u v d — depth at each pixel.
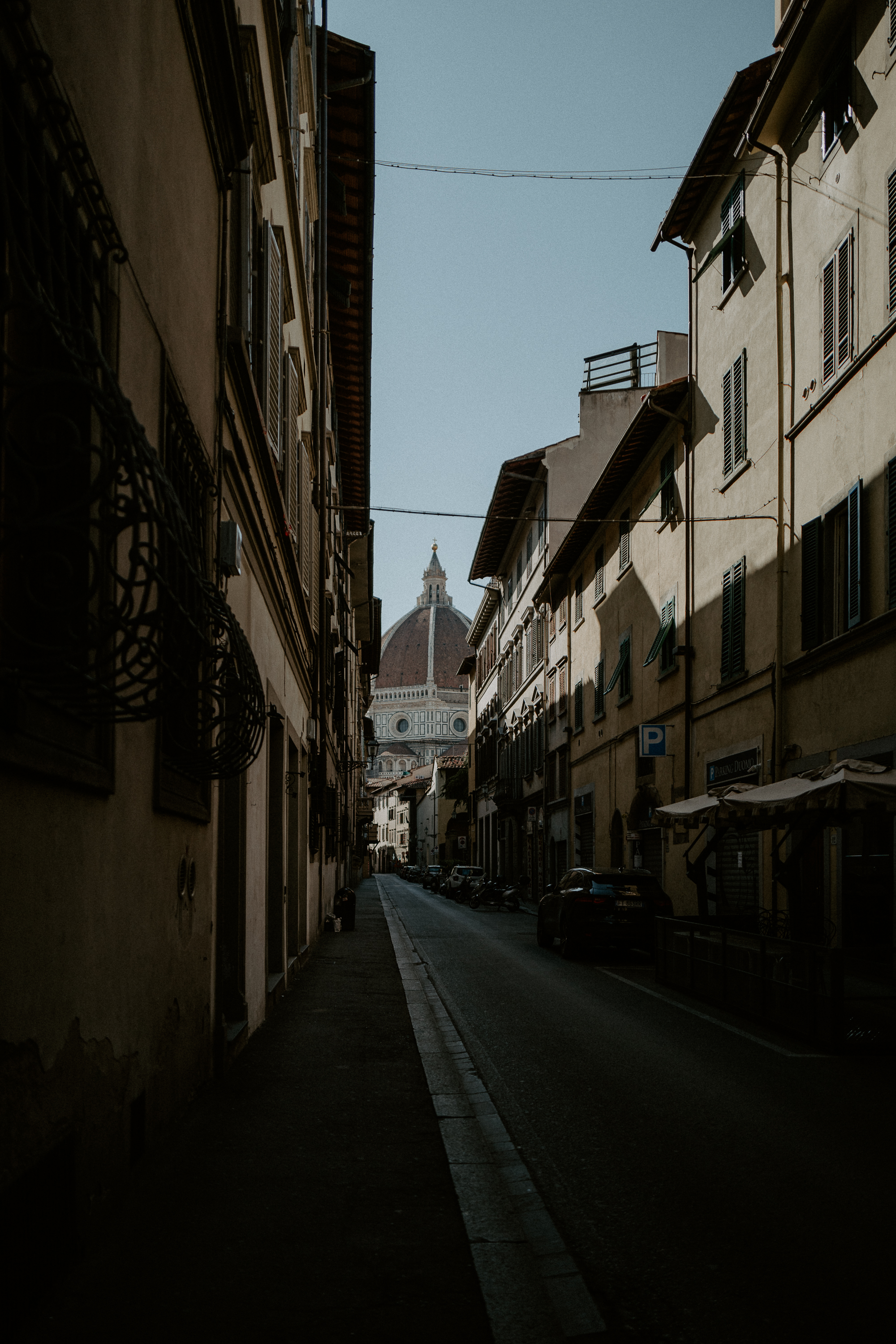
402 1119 7.25
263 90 9.95
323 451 20.02
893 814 12.08
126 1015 5.23
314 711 21.11
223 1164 5.96
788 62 17.41
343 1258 4.66
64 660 3.38
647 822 27.78
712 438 22.47
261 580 11.19
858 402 15.77
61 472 3.97
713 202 22.83
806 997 10.89
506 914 39.12
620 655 30.44
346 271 24.92
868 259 15.52
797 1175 6.26
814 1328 4.18
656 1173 6.30
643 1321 4.23
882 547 14.89
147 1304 4.05
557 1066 9.57
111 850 4.92
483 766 67.31
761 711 19.31
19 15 3.41
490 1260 4.72
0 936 3.50
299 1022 11.29
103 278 4.72
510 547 53.44
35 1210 3.88
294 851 16.09
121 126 5.08
